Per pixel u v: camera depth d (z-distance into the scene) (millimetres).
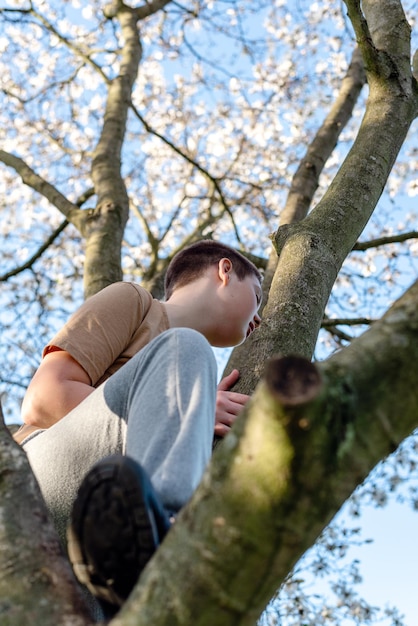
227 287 2195
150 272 6246
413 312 942
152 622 893
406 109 2887
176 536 923
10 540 1075
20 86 8594
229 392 1915
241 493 876
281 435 842
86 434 1552
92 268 4215
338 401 862
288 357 869
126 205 4777
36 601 1007
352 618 5973
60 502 1548
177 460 1231
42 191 5184
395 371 907
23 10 6789
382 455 916
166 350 1471
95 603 1521
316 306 2201
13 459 1195
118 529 1082
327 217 2475
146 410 1373
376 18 3203
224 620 894
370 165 2650
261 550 877
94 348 1875
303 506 868
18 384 5902
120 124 5449
